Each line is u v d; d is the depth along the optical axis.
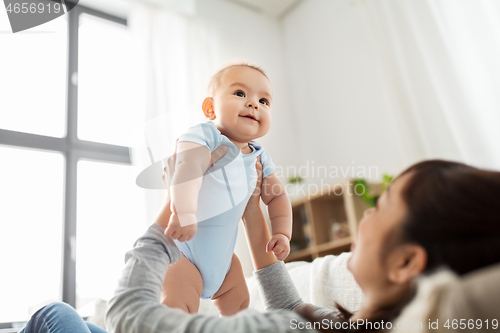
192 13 2.75
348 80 2.68
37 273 1.92
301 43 3.15
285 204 0.75
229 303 0.73
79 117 2.29
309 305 0.56
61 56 2.33
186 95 2.41
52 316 0.57
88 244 2.07
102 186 2.18
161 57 2.44
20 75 2.19
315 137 2.88
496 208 0.31
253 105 0.71
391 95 2.25
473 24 1.88
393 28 2.29
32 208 2.00
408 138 2.13
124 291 0.41
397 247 0.33
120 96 2.32
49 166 2.10
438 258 0.31
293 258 2.43
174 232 0.48
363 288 0.36
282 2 3.20
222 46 2.80
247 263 2.19
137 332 0.36
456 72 1.93
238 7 3.10
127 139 2.26
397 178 0.38
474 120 1.83
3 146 1.98
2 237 1.88
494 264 0.29
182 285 0.62
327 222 2.43
